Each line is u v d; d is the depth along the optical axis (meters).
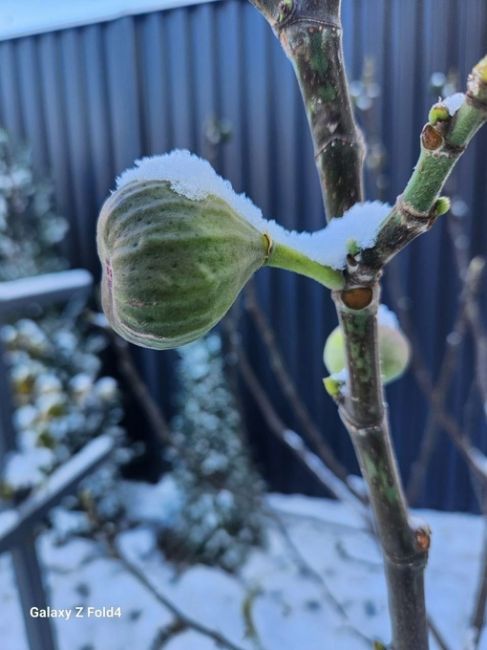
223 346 1.04
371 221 0.13
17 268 1.08
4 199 1.07
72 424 1.09
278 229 0.14
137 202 0.13
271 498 1.13
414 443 1.02
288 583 0.93
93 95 1.06
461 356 0.96
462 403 0.97
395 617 0.16
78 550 1.06
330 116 0.14
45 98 1.10
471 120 0.10
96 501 1.10
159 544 1.07
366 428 0.15
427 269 0.94
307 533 1.04
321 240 0.13
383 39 0.86
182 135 1.02
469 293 0.47
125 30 1.00
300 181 0.96
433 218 0.12
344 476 0.47
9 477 0.49
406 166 0.89
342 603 0.87
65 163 1.11
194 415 1.02
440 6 0.82
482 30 0.81
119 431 1.14
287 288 1.03
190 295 0.13
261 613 0.85
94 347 1.16
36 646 0.52
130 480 1.26
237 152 0.98
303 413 0.49
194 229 0.13
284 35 0.14
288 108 0.94
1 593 0.95
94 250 1.14
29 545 0.50
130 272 0.13
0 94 1.12
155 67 1.00
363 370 0.14
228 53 0.95
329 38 0.13
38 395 1.07
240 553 1.00
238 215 0.14
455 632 0.79
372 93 0.58
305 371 1.05
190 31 0.97
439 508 1.05
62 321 1.13
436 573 0.91
